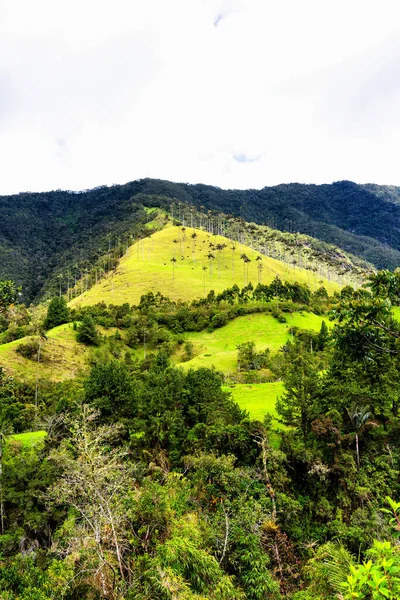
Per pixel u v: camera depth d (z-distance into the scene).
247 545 18.02
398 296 9.80
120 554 15.88
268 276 174.00
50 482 28.16
